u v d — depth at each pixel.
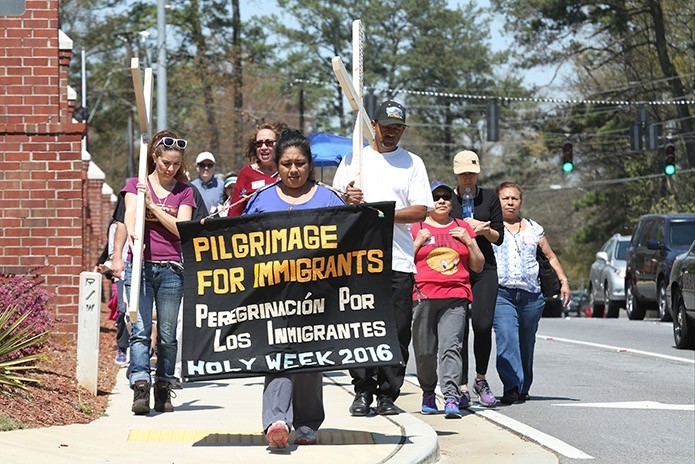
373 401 11.59
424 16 83.81
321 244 8.55
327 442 9.05
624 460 9.45
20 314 12.50
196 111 67.88
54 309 16.06
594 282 37.31
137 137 77.94
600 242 71.06
